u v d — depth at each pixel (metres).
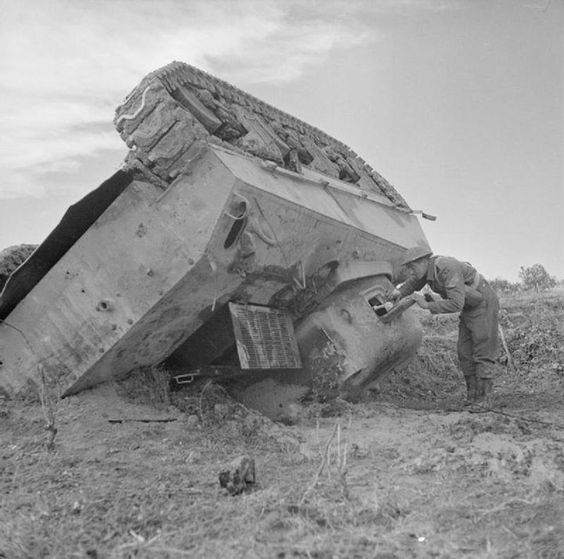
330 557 3.97
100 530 4.42
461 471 5.63
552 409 8.38
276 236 7.27
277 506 4.68
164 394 7.30
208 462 5.86
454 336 13.42
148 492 5.02
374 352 8.46
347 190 9.45
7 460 5.75
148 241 6.61
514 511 4.72
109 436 6.31
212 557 3.99
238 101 8.34
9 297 6.95
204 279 6.77
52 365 6.89
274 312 8.09
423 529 4.39
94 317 6.76
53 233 6.66
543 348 12.02
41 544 4.22
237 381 8.41
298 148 8.80
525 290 18.89
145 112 6.54
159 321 6.87
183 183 6.58
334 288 8.49
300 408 8.10
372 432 7.05
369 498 4.88
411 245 10.16
